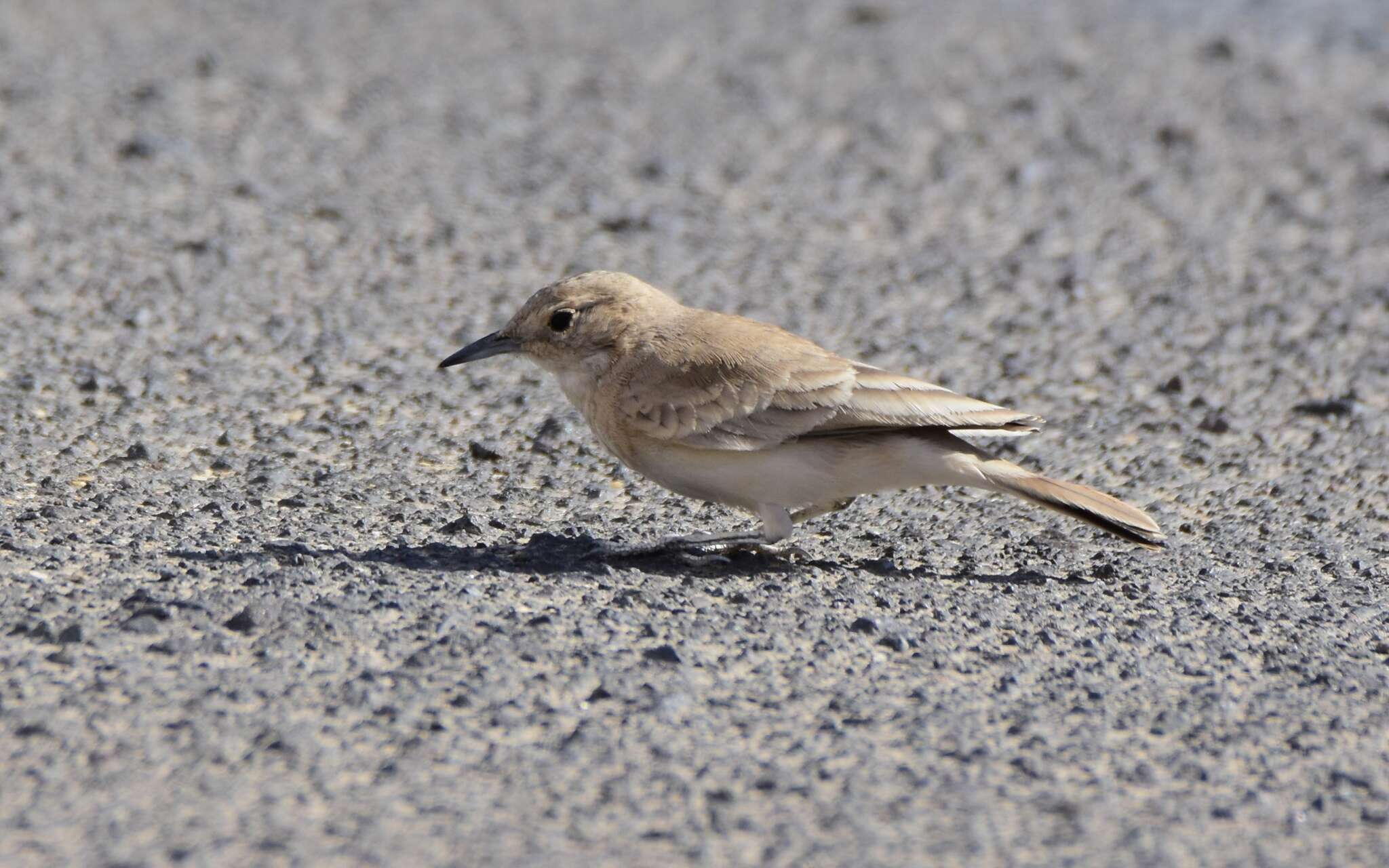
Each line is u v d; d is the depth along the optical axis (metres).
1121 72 27.19
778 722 7.84
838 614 9.34
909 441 9.88
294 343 15.23
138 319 15.55
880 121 24.53
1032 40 29.27
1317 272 18.59
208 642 8.38
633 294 10.55
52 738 7.31
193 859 6.40
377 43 28.44
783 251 19.09
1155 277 18.45
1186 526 11.70
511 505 11.62
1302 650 9.12
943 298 17.56
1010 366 15.51
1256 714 8.21
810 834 6.80
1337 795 7.33
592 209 20.36
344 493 11.63
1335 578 10.60
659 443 10.08
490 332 15.90
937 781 7.30
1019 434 10.34
